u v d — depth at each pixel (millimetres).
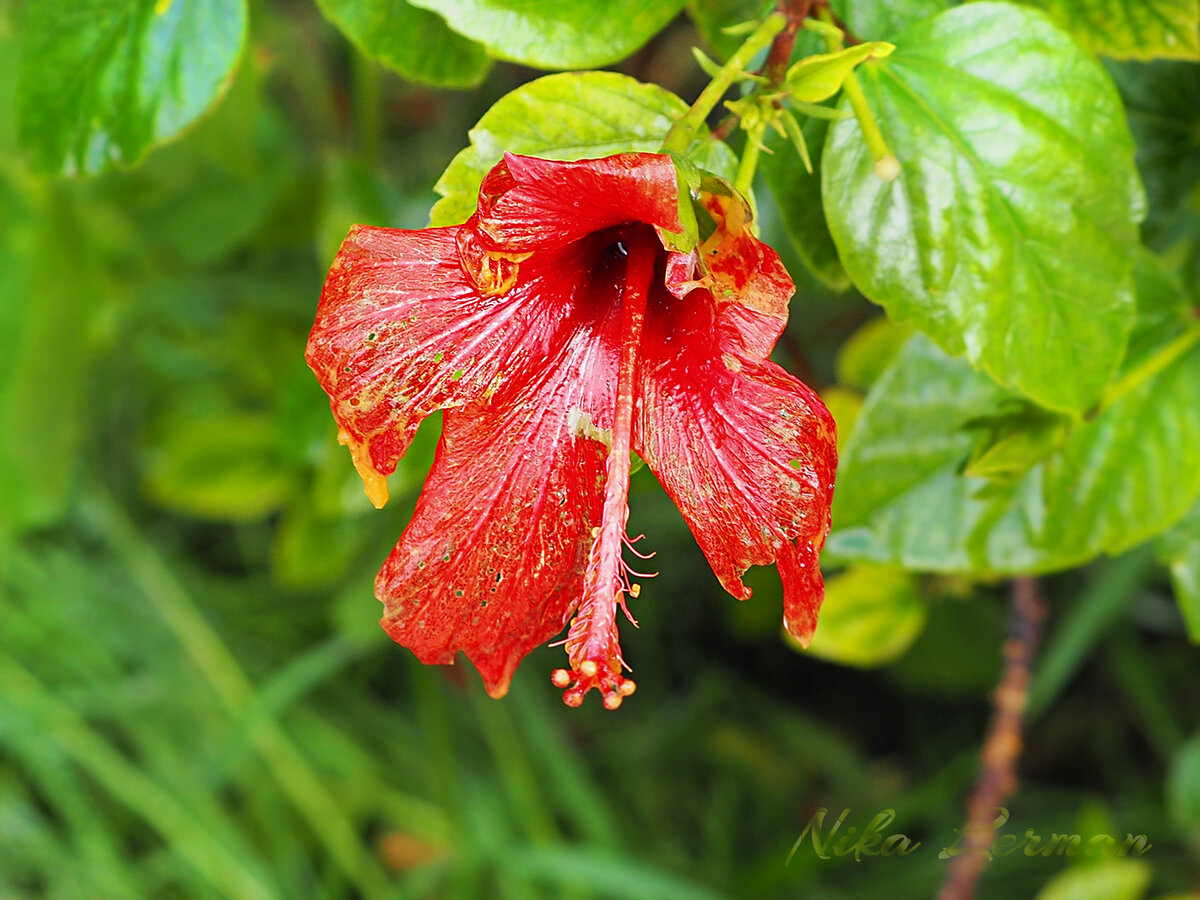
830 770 1075
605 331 487
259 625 1048
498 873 933
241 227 779
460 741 1037
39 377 839
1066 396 504
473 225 467
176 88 518
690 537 1088
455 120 990
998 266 499
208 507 804
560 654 1104
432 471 482
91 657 973
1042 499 538
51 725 910
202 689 982
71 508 1064
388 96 991
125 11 519
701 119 478
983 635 936
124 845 953
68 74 521
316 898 945
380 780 984
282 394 635
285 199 771
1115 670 1080
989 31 498
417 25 515
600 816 937
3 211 814
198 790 922
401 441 478
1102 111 498
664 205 456
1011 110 497
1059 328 502
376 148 687
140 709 963
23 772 964
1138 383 536
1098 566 946
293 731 972
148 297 906
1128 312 502
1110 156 499
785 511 474
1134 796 1058
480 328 479
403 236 476
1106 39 523
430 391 478
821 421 471
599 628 469
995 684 946
